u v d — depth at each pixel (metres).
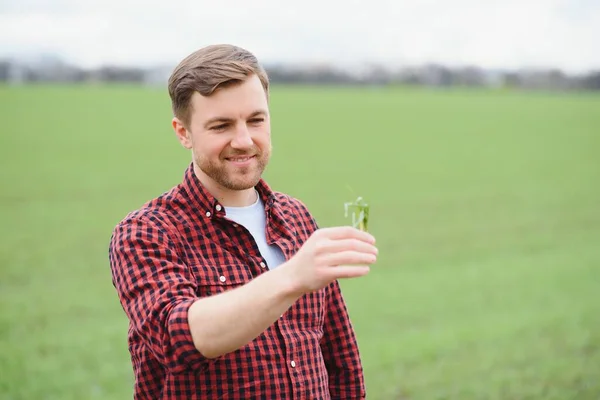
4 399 7.05
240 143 2.18
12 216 19.36
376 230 18.56
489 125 44.69
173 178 26.80
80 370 8.15
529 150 35.47
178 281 2.13
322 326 2.57
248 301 1.83
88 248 15.77
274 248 2.43
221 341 1.87
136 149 33.81
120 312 11.00
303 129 42.94
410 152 34.94
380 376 7.83
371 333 9.72
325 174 28.52
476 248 16.38
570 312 10.78
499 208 21.94
